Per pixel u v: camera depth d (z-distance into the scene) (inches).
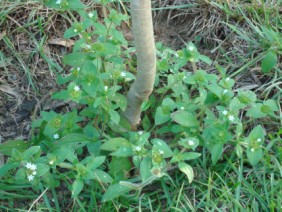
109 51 19.7
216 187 20.2
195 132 20.0
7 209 20.0
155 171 17.8
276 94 22.7
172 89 21.7
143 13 16.9
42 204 20.0
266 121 22.2
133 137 19.8
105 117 19.9
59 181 20.3
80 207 19.4
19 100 23.6
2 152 20.9
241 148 19.6
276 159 20.5
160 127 22.0
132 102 20.7
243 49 24.6
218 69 22.0
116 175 19.8
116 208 19.1
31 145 21.1
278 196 19.3
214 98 19.8
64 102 23.3
